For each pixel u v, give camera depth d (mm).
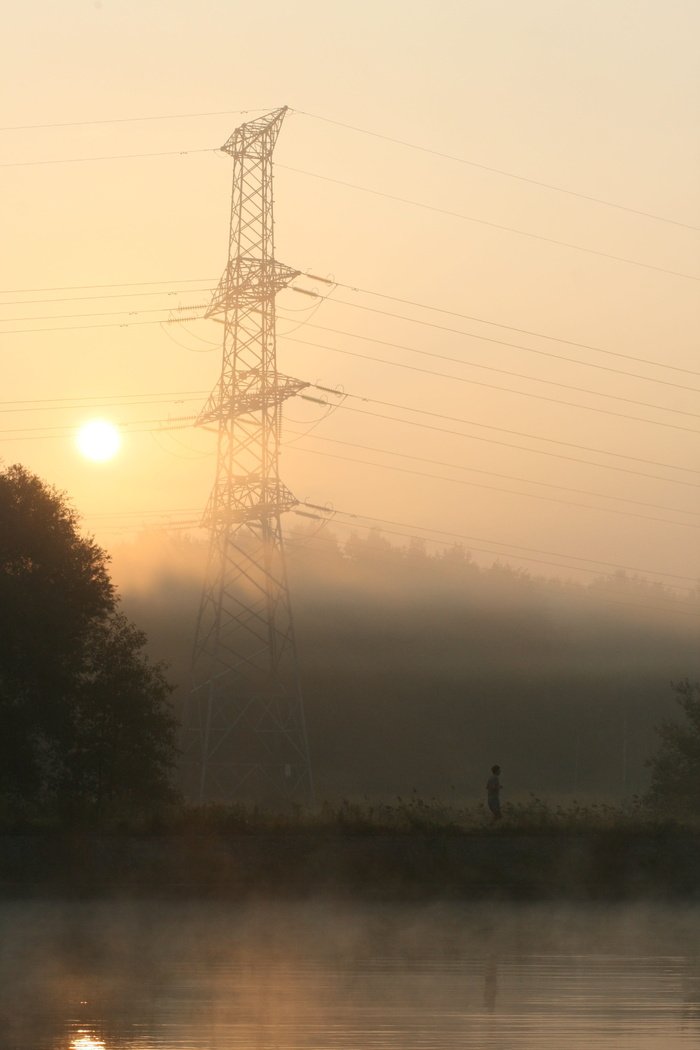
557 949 31391
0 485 65688
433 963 28578
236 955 29875
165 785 64812
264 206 82312
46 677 61281
